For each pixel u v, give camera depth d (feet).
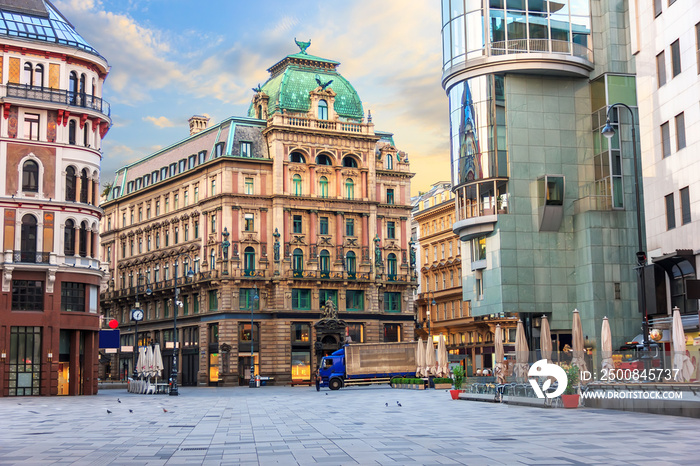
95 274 214.28
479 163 197.06
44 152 207.51
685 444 66.74
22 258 201.16
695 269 144.97
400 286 342.44
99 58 218.59
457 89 203.41
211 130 338.75
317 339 315.58
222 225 314.35
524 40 194.49
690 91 147.23
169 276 351.67
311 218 324.19
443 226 372.58
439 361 212.84
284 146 321.93
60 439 82.17
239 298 311.88
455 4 202.80
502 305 191.11
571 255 196.13
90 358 211.20
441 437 77.15
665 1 156.15
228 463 61.21
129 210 388.98
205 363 318.45
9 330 196.34
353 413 117.39
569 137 199.00
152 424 102.12
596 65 198.90
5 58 204.64
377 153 352.08
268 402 161.07
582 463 56.80
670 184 154.40
